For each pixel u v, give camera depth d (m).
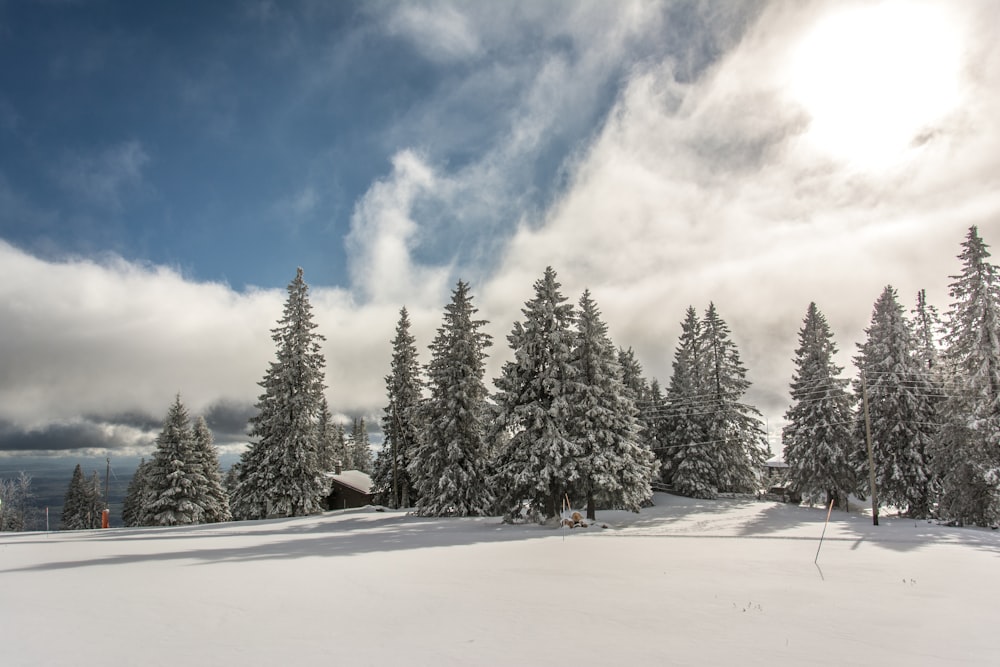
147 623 6.70
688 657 5.39
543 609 7.56
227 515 53.84
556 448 29.19
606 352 35.75
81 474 82.44
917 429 37.62
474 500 35.62
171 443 48.72
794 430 43.22
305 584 9.64
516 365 31.88
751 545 17.25
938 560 13.36
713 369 50.94
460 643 5.85
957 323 32.16
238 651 5.52
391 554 14.90
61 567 12.58
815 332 44.16
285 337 41.84
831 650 5.66
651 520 34.25
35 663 5.13
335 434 71.06
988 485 29.48
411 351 51.47
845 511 41.41
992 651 5.65
